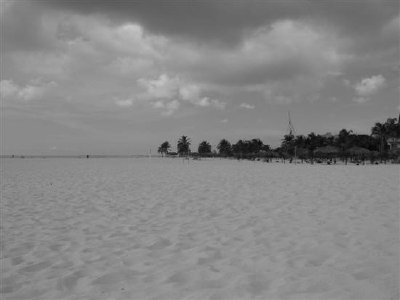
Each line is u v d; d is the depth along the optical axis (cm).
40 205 1261
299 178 2362
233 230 870
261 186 1856
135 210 1162
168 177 2570
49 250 711
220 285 521
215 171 3375
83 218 1032
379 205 1186
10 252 697
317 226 893
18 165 5250
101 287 522
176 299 475
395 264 596
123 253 690
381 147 7244
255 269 587
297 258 640
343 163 5628
